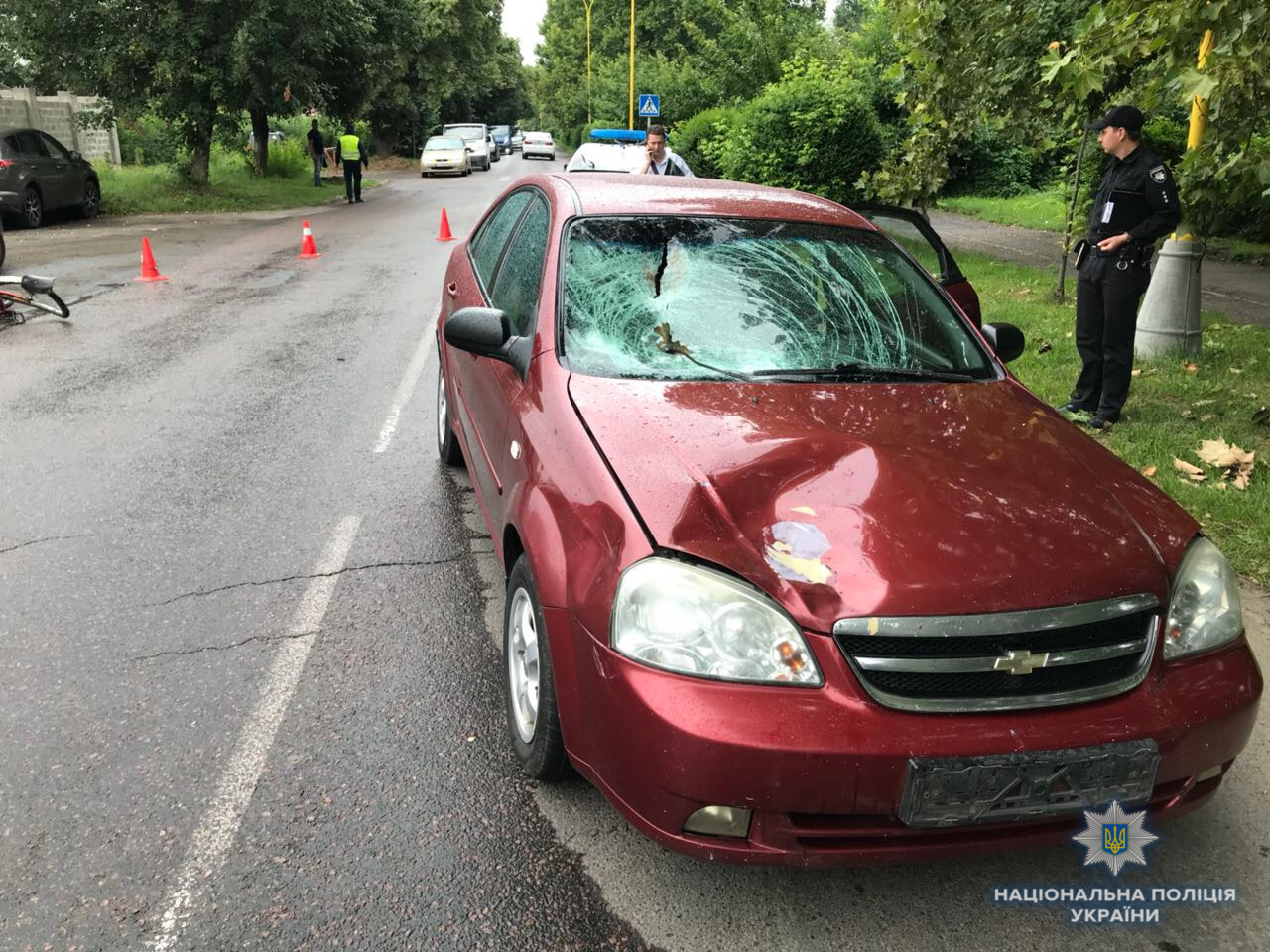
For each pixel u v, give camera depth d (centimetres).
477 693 326
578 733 236
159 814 264
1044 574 222
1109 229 575
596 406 282
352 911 233
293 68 2244
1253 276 1199
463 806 270
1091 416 614
